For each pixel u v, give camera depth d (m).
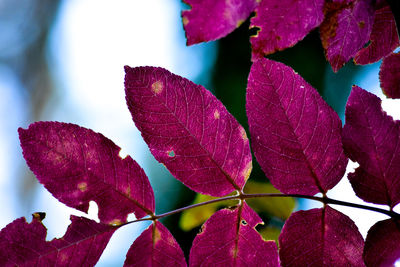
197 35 0.31
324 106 0.34
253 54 0.32
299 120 0.34
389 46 0.34
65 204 0.34
